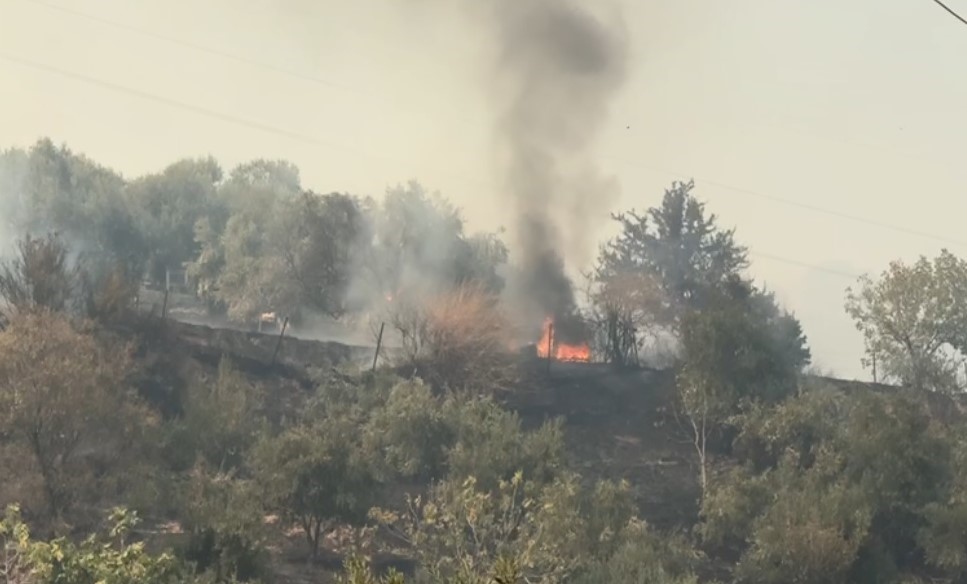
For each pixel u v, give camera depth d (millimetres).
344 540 46281
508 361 62531
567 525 41562
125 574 28516
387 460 49250
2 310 52375
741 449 56094
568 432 59438
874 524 48969
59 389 42281
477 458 46562
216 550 38250
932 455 50031
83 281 57406
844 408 56031
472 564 35406
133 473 43281
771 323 64500
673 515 52531
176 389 53656
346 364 60438
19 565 28766
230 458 49031
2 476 41562
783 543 44969
